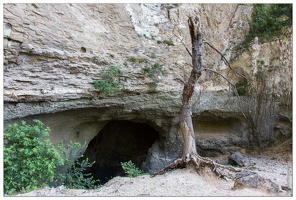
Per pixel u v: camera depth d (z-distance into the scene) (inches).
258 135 358.6
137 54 305.9
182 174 182.5
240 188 158.2
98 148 431.5
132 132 452.1
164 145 364.2
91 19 281.6
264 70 348.5
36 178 177.8
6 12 206.5
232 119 370.3
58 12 248.2
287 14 358.3
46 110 239.9
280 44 346.9
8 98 210.2
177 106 325.7
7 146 179.3
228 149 369.7
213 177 185.5
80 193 150.2
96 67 266.8
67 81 246.1
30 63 224.5
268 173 232.8
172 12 351.3
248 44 352.8
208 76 352.8
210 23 361.4
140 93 301.9
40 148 178.9
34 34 223.9
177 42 344.2
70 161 220.1
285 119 349.4
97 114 296.8
